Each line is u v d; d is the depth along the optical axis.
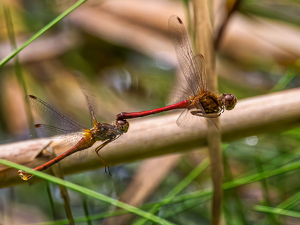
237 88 0.89
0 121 0.88
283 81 0.85
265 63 0.89
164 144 0.80
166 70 0.90
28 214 0.85
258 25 0.90
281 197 0.84
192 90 0.80
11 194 0.85
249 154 0.85
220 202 0.80
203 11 0.80
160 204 0.81
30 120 0.81
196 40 0.81
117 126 0.80
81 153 0.80
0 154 0.80
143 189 0.84
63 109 0.89
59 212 0.83
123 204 0.78
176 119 0.81
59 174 0.80
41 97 0.89
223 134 0.81
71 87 0.90
